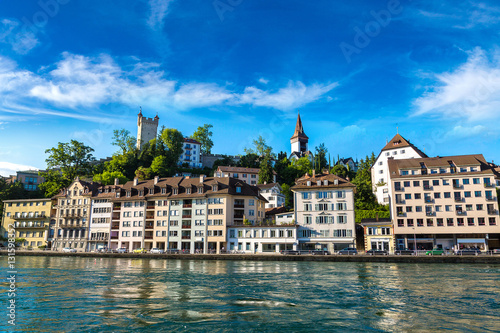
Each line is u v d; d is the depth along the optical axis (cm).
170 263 6350
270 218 10119
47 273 4562
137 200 9550
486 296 2933
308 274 4466
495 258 5891
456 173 7881
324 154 17400
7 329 2003
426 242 7881
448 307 2534
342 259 6425
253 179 15362
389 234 7956
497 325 2088
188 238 8894
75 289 3269
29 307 2509
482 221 7556
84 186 10388
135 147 16488
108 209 9888
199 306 2556
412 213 7944
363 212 9362
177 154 16550
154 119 18500
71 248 9275
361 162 14550
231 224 8725
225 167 15162
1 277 4122
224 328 2025
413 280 3875
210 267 5512
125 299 2802
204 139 19375
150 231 9388
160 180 10156
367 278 4056
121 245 9519
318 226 8162
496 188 8225
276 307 2533
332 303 2666
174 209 9200
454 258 5997
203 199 8962
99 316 2267
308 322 2147
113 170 14662
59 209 10412
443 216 7775
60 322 2133
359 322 2153
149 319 2203
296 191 8450
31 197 12250
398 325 2092
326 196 8238
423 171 8206
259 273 4600
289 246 8100
